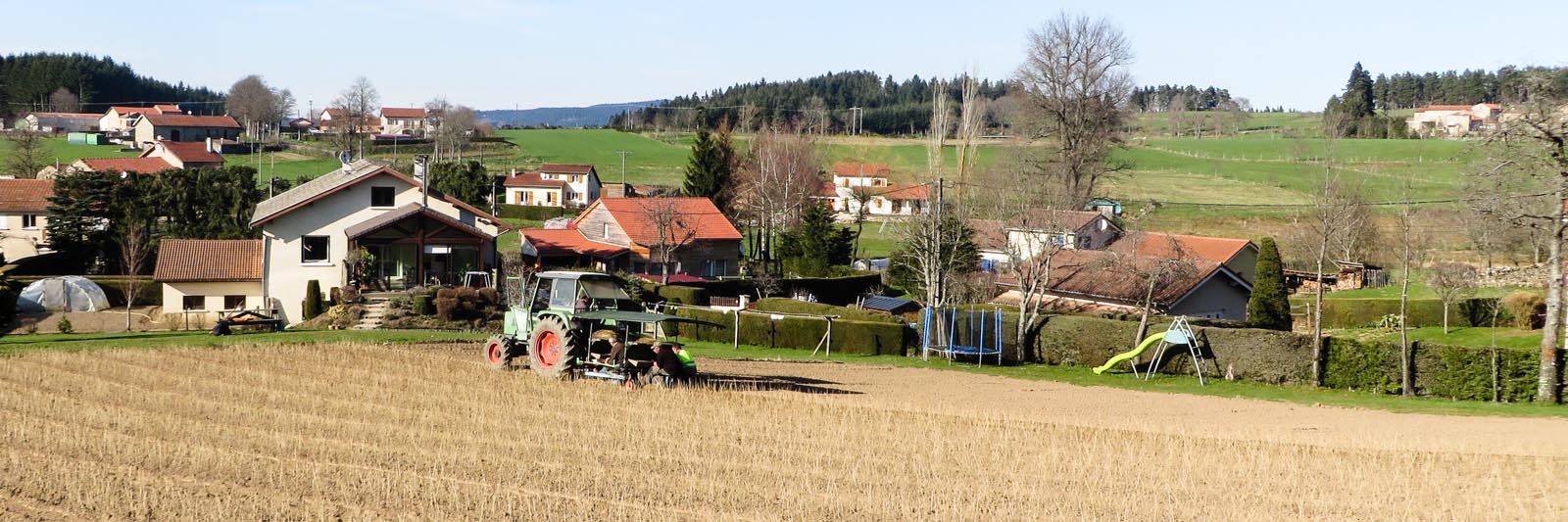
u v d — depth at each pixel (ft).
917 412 83.61
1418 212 188.55
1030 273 144.15
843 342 143.43
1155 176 379.55
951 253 157.07
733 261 227.81
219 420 71.72
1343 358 114.93
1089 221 198.08
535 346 93.04
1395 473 65.62
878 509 53.62
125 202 208.85
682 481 58.13
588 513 51.75
